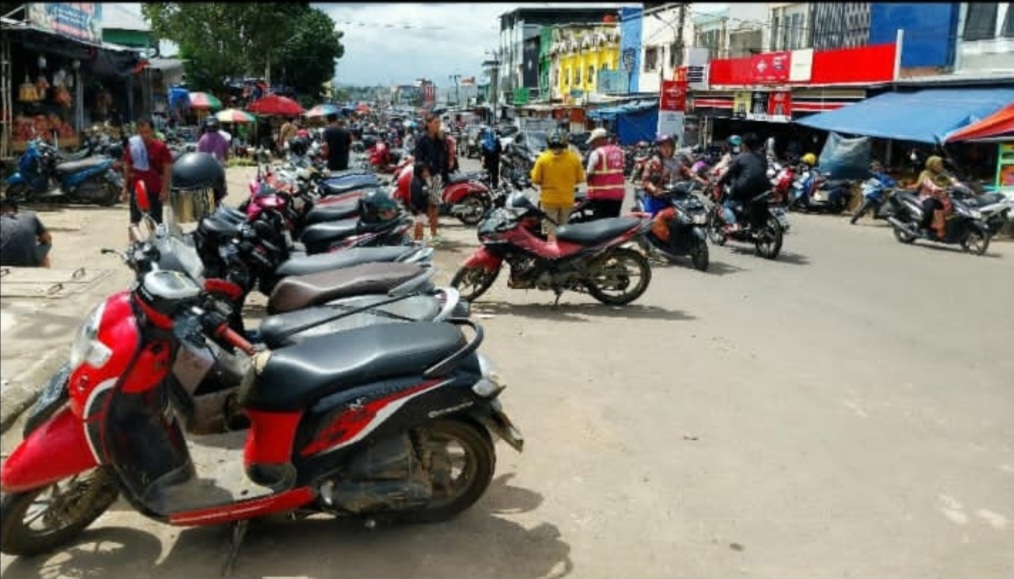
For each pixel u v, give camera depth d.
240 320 5.42
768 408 5.64
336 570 3.56
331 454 3.60
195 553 3.70
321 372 3.60
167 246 4.14
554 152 10.09
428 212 11.67
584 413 5.47
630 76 40.72
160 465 3.59
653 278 10.34
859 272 11.09
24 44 16.25
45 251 7.85
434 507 3.95
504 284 9.73
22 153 16.70
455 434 3.85
